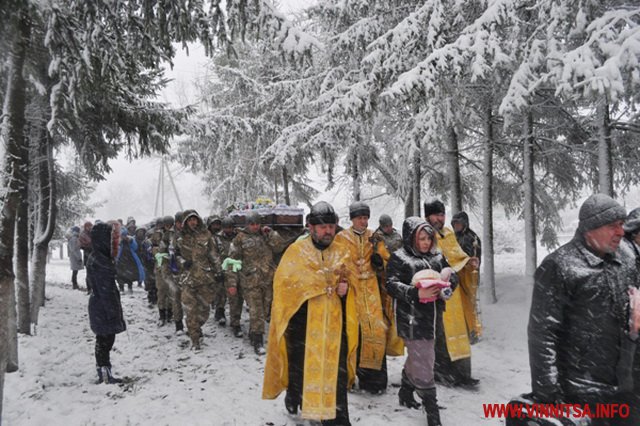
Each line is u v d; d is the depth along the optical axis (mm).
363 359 4879
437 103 7504
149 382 5402
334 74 9109
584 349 2408
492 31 5727
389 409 4496
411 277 4113
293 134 11125
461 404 4605
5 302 3730
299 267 4047
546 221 11594
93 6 4406
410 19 6551
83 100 4910
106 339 5426
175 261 7309
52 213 7793
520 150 10375
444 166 12227
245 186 17781
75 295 11336
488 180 9242
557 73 5102
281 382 4234
